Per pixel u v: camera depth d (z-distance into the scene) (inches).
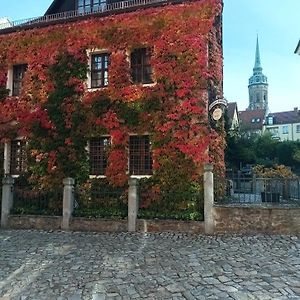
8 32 710.5
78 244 430.0
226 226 476.7
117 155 600.4
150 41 605.0
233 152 1226.0
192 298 250.7
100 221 527.2
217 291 262.2
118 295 261.4
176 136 565.9
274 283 275.9
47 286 285.3
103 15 647.8
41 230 538.6
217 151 602.5
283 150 1804.9
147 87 597.0
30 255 382.3
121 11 636.1
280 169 701.9
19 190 600.1
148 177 574.2
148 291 267.1
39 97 664.4
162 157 568.7
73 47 653.3
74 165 625.9
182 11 593.0
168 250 388.2
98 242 439.2
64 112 642.2
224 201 565.3
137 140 608.1
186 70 577.0
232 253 368.2
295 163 1793.8
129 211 517.3
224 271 309.0
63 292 270.8
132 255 370.0
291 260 339.0
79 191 589.9
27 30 697.0
